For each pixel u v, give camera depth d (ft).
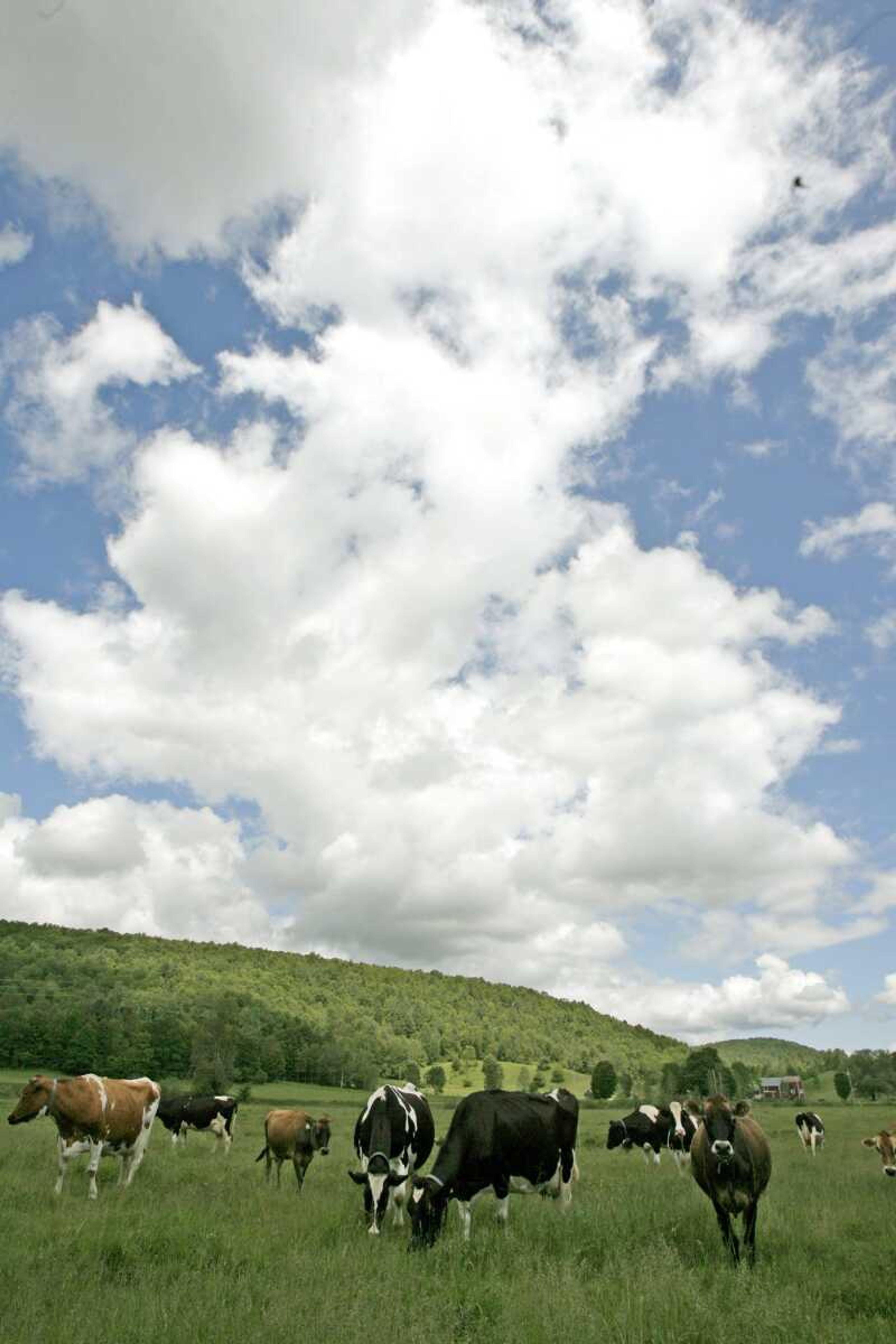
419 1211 35.81
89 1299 24.89
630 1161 85.30
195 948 637.71
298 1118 57.57
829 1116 207.92
